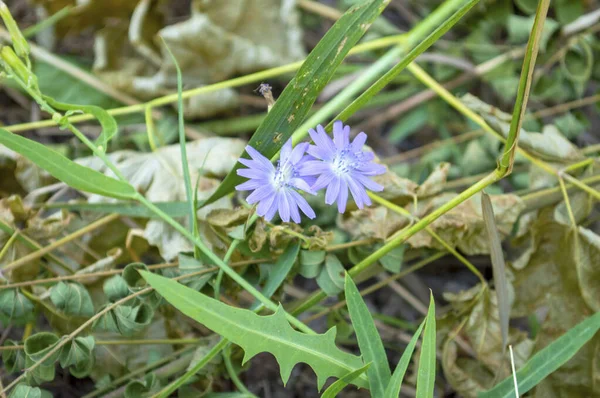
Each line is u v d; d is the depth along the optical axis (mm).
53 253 530
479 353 527
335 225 566
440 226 512
